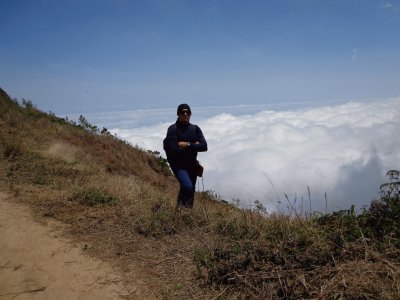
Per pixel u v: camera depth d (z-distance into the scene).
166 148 5.52
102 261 3.97
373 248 3.34
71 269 3.79
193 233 4.60
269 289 3.14
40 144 10.42
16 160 8.04
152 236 4.60
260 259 3.51
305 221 4.04
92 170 8.43
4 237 4.50
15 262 3.92
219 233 4.50
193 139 5.61
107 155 14.48
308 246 3.54
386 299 2.67
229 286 3.35
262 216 4.62
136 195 6.14
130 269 3.81
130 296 3.34
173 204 5.62
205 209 5.09
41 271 3.74
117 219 5.07
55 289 3.43
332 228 3.83
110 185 6.48
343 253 3.32
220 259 3.70
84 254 4.12
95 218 5.12
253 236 4.12
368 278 2.93
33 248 4.23
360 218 3.84
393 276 2.85
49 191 6.23
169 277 3.64
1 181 6.71
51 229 4.76
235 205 5.49
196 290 3.39
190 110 5.58
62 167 7.96
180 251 4.16
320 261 3.29
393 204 3.75
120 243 4.40
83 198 5.78
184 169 5.57
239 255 3.61
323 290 2.93
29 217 5.14
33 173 7.34
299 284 3.12
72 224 4.93
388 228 3.53
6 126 11.49
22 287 3.46
